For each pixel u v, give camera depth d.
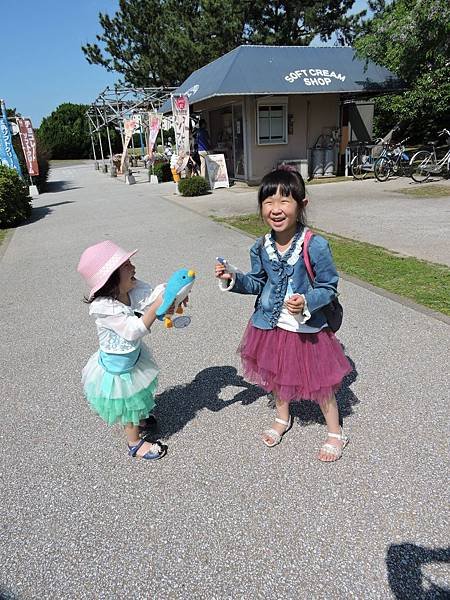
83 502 2.35
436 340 3.69
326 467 2.45
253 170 15.01
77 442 2.82
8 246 8.76
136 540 2.10
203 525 2.16
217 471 2.49
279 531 2.09
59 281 6.22
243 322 4.35
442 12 11.31
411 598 1.76
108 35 28.12
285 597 1.80
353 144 15.68
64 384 3.53
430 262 5.59
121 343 2.34
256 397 3.15
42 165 19.91
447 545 1.96
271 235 2.41
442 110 15.41
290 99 14.73
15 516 2.28
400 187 12.12
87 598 1.86
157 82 27.56
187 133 14.30
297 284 2.30
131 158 29.19
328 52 14.85
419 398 2.96
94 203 13.90
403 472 2.37
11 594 1.89
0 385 3.56
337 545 2.00
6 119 14.62
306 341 2.38
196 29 23.62
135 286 2.50
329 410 2.52
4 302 5.52
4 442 2.86
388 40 13.27
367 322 4.09
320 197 11.32
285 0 22.83
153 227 9.29
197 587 1.87
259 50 14.16
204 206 11.40
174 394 3.25
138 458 2.64
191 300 4.98
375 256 5.98
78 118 46.47
